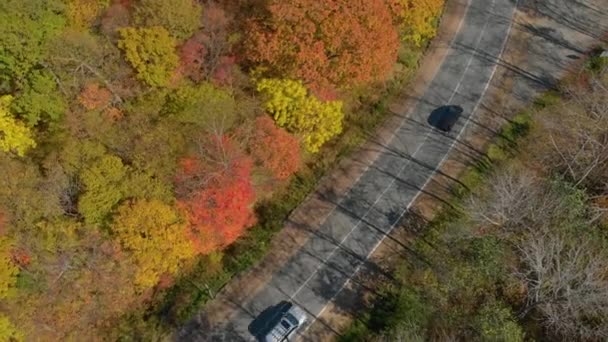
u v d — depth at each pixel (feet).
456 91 212.84
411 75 217.77
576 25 227.61
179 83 175.94
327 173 199.11
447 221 182.91
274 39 170.50
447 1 232.73
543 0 231.91
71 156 160.35
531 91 211.20
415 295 169.37
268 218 190.49
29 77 169.48
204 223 160.45
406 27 198.70
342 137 204.64
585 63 214.07
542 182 176.45
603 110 180.55
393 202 191.21
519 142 198.18
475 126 204.44
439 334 156.15
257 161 171.94
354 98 210.18
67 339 165.78
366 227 187.73
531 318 156.15
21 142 171.42
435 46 224.53
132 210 151.94
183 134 166.30
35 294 157.17
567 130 187.83
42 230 156.56
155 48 166.20
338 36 169.58
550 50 221.66
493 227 166.40
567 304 146.72
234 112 171.94
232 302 179.11
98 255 155.12
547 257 148.05
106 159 156.15
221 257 185.37
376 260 181.06
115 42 174.91
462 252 167.73
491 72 216.95
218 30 179.01
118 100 174.19
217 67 178.91
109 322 174.50
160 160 160.97
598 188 174.19
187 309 177.99
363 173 198.18
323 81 176.76
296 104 173.47
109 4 183.52
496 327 146.30
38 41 165.78
